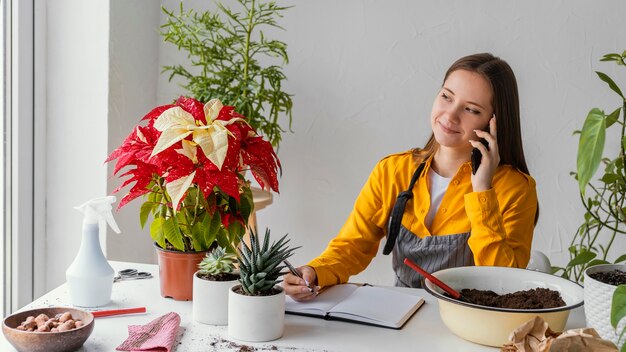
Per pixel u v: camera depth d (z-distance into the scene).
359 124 3.07
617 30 2.85
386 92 3.03
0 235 2.39
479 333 1.37
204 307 1.47
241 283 1.42
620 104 2.87
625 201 2.84
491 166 1.90
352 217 2.17
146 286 1.72
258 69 2.80
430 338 1.43
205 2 3.08
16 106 2.39
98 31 2.55
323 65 3.07
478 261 1.88
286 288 1.62
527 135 2.96
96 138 2.57
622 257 1.92
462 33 2.95
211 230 1.57
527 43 2.91
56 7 2.55
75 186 2.60
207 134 1.47
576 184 2.95
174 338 1.36
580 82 2.90
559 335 1.22
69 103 2.58
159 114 1.60
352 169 3.10
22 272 2.46
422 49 2.99
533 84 2.93
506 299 1.45
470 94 2.00
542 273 1.57
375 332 1.46
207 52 2.75
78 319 1.36
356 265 2.08
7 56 2.36
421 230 2.09
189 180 1.46
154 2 3.02
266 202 2.67
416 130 3.03
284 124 3.13
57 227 2.60
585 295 1.34
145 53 2.95
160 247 1.62
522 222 2.02
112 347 1.32
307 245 3.18
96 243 1.56
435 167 2.16
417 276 2.08
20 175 2.43
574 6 2.87
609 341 1.17
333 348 1.36
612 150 2.87
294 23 3.06
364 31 3.02
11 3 2.35
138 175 1.54
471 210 1.89
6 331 1.27
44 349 1.25
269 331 1.38
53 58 2.56
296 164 3.15
